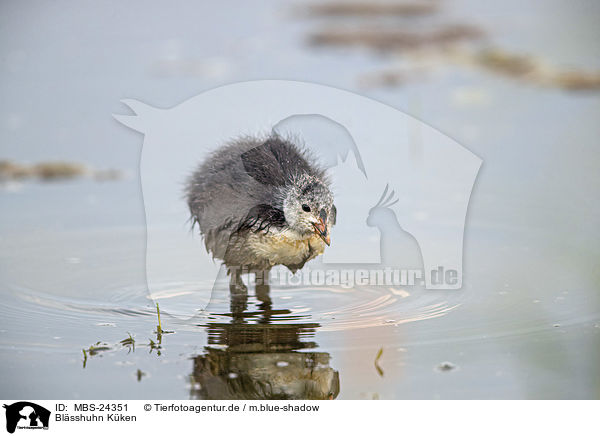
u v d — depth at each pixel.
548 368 15.52
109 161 30.73
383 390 14.91
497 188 27.05
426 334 17.14
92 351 16.58
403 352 16.28
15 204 26.91
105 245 23.45
